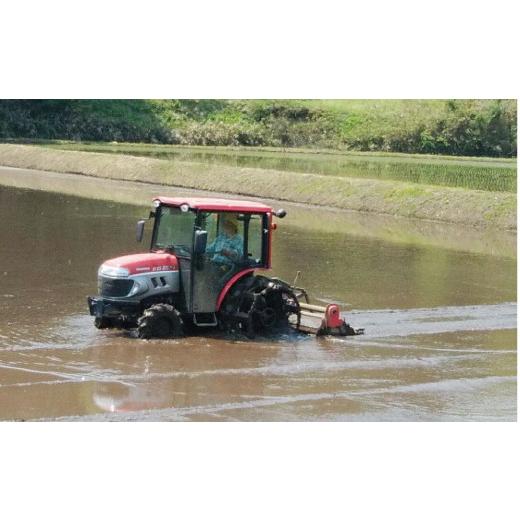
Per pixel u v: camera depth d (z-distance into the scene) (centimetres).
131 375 2242
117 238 4297
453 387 2262
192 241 2586
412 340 2733
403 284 3572
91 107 11719
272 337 2670
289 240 4534
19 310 2869
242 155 9069
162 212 2686
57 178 7156
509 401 2155
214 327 2712
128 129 11450
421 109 11356
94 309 2592
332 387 2223
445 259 4184
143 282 2570
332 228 5025
